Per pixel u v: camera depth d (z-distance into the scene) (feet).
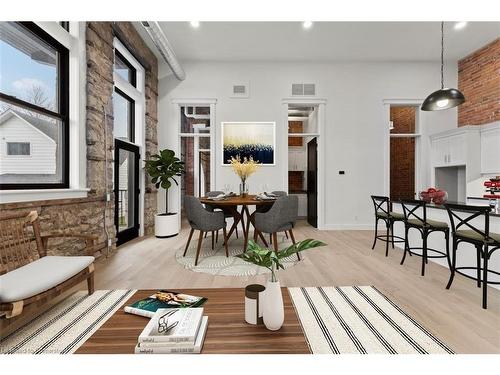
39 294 5.61
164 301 4.80
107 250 11.75
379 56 17.81
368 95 18.60
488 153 15.03
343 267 10.14
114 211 12.85
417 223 9.80
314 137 19.45
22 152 8.32
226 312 4.55
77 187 10.14
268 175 18.51
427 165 18.56
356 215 18.63
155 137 17.94
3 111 7.69
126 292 7.85
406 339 5.46
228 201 11.52
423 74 18.65
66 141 10.01
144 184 16.44
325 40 15.87
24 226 7.22
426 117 18.60
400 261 10.89
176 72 16.67
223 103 18.44
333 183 18.57
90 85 10.69
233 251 12.51
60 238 9.01
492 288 8.11
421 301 7.25
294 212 11.30
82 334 5.62
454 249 8.00
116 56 14.40
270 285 3.98
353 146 18.60
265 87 18.47
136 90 15.62
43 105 9.22
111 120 12.25
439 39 15.83
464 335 5.64
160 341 3.50
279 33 15.12
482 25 14.44
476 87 17.28
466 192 15.51
